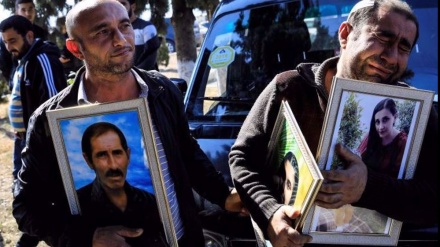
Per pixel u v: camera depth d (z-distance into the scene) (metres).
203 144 2.59
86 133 1.62
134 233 1.66
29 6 4.91
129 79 1.82
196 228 1.95
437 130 1.74
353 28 1.63
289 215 1.53
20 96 3.65
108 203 1.68
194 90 3.17
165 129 1.86
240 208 1.95
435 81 2.58
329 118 1.52
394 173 1.61
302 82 1.77
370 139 1.56
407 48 1.59
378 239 1.66
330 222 1.62
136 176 1.65
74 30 1.70
